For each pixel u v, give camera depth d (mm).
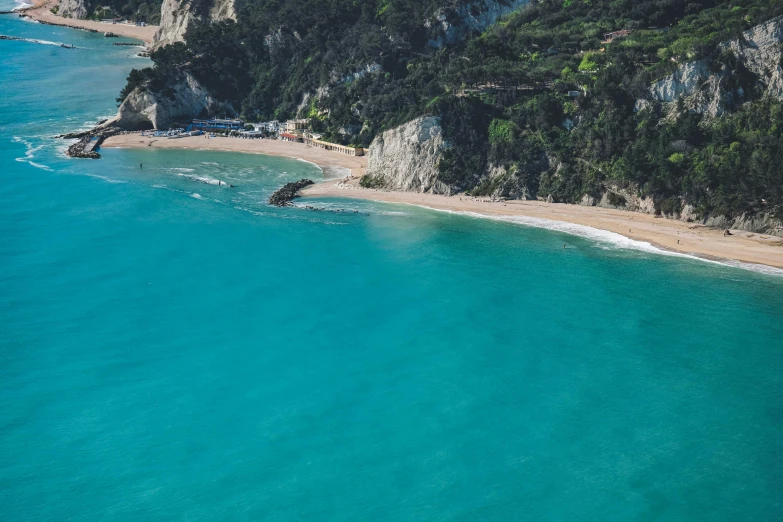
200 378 106250
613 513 83875
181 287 128875
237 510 84625
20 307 121812
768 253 136500
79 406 100500
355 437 95312
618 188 160250
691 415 98812
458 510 84500
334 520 83250
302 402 101500
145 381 105625
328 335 116000
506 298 125812
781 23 160250
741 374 106500
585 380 105750
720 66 159750
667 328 117000
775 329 116000
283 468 90562
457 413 99312
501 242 146625
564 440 94688
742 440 94562
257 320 119812
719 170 149250
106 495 86625
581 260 138000
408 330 117250
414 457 92125
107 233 149250
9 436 95062
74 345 113000
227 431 96312
